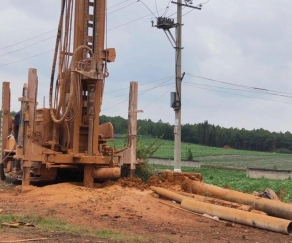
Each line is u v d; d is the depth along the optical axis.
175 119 29.94
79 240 9.94
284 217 13.99
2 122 23.02
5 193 17.48
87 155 18.23
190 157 77.44
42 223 11.76
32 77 17.72
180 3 30.61
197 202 15.09
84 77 18.36
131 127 20.23
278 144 159.50
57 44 18.92
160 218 14.02
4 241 9.27
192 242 11.02
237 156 114.19
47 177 18.59
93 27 18.69
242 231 12.93
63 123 19.02
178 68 30.27
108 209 14.63
